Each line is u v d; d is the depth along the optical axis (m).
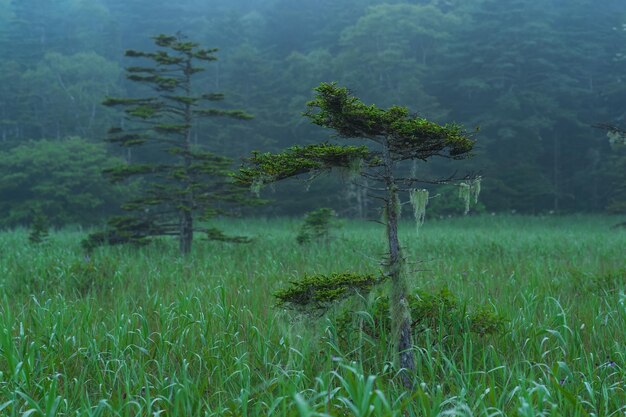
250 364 6.35
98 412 4.78
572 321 7.49
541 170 49.19
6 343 5.93
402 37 51.66
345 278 5.62
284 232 26.14
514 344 6.49
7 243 21.19
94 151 41.38
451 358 5.81
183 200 16.20
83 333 6.84
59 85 59.66
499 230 28.48
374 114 5.32
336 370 5.86
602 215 40.47
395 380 5.72
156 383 5.79
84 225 39.28
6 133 57.53
